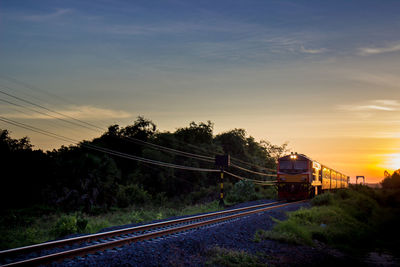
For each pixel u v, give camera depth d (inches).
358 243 765.3
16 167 1339.8
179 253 416.5
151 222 705.6
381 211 1409.9
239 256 442.0
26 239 567.2
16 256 363.6
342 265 525.0
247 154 2861.7
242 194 1557.6
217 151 2578.7
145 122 2497.5
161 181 2170.3
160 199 1973.4
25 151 1440.7
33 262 327.9
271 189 2087.8
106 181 1673.2
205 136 2728.8
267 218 783.7
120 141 2448.3
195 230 577.9
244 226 645.3
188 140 2613.2
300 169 1288.1
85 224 621.6
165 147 2348.7
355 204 1288.1
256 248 514.9
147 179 2177.7
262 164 2977.4
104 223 716.7
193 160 2411.4
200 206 1285.7
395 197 1931.6
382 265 584.1
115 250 406.3
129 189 1781.5
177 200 2098.9
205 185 2385.6
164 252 407.2
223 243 498.3
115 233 497.7
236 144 2839.6
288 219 786.2
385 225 1130.7
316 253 561.3
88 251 383.9
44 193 1332.4
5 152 1360.7
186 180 2305.6
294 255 517.3
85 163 1611.7
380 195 1963.6
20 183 1323.8
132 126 2493.8
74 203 1350.9
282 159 1317.7
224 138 2898.6
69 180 1460.4
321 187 1515.7
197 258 414.9
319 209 1016.2
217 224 669.9
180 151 2393.0
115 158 2378.2
